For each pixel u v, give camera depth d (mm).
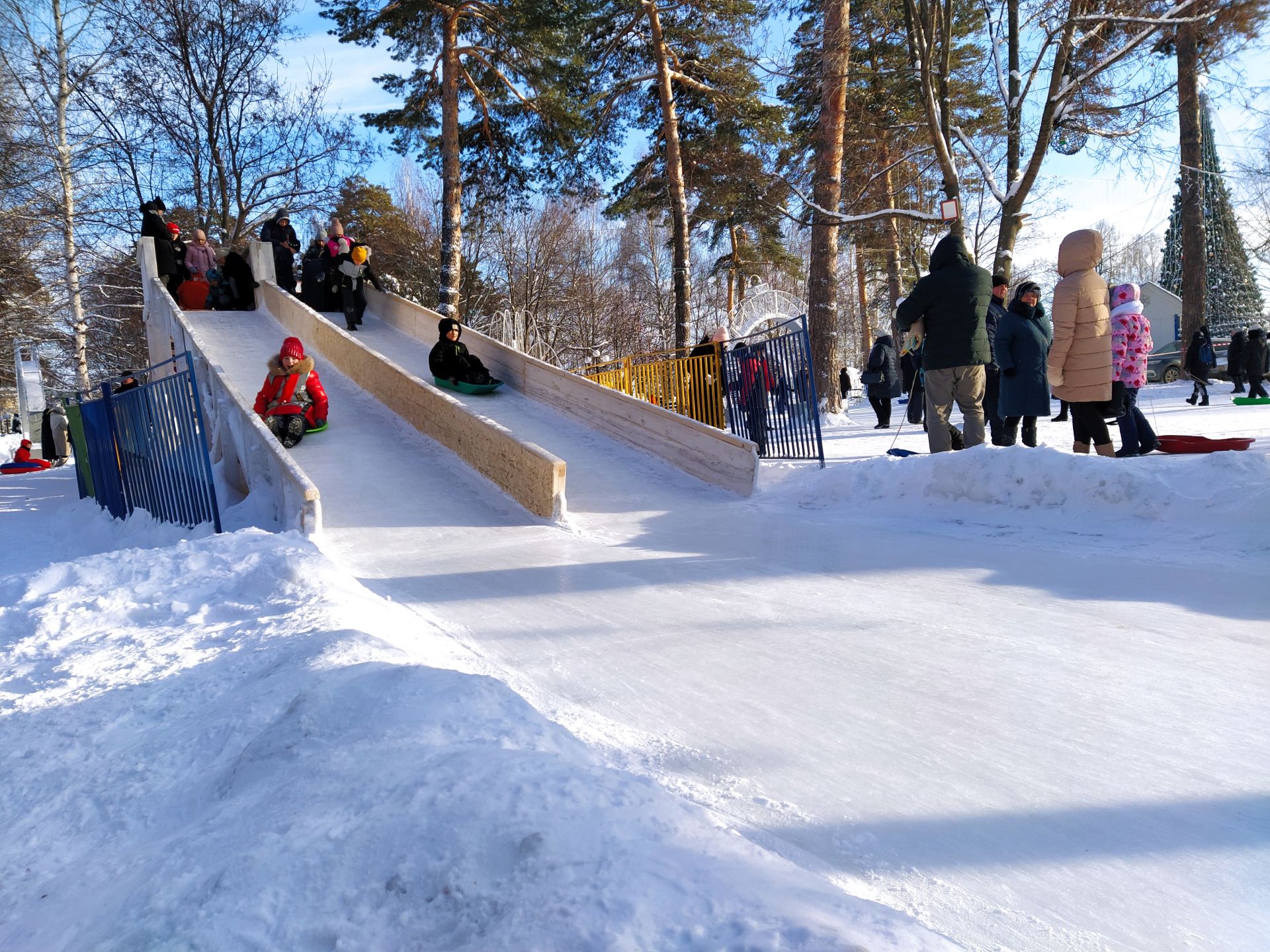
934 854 2227
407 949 1506
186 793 2562
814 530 6906
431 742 2291
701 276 45594
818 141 17969
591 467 10016
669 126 23438
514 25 21094
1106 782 2566
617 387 14273
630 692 3549
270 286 18406
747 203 18094
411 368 15094
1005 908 1985
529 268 41375
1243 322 29688
